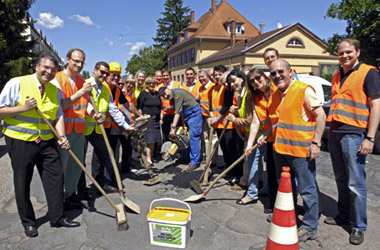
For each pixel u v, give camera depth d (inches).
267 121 138.3
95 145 165.5
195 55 1236.5
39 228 130.3
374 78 108.4
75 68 141.7
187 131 228.1
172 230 112.6
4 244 117.8
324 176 199.8
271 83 130.6
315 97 107.6
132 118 253.0
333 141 123.0
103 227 131.0
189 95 206.2
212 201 157.8
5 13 608.4
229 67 977.5
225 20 1278.3
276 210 95.0
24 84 117.1
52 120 125.6
